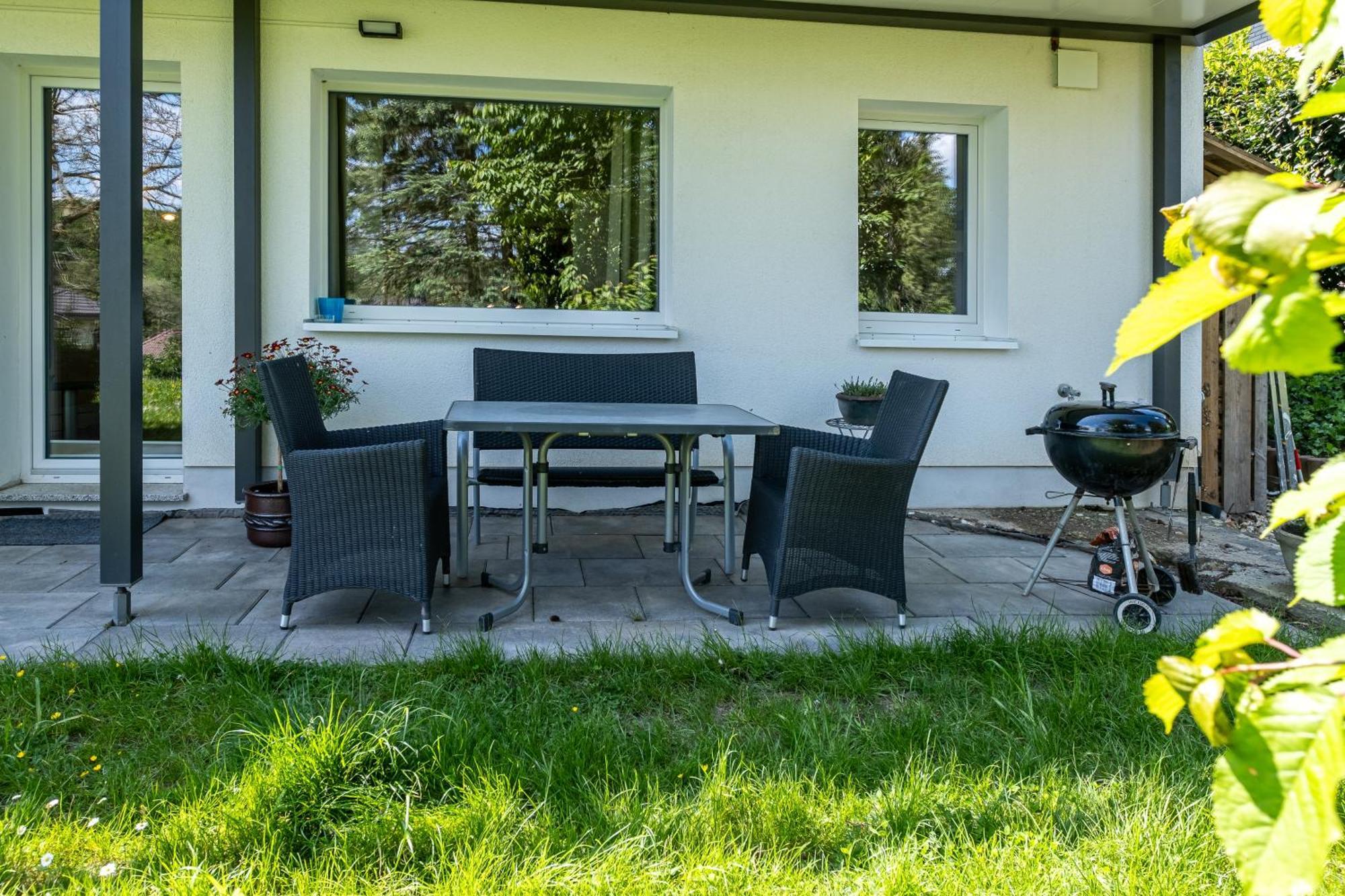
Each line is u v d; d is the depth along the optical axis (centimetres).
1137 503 604
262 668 275
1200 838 193
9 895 172
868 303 594
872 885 179
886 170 592
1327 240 47
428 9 524
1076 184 584
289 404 345
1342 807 192
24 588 377
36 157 538
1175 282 51
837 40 557
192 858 182
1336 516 65
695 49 546
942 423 582
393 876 181
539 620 347
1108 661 295
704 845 192
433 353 540
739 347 563
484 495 554
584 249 569
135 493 335
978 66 570
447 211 557
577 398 483
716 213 556
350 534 329
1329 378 678
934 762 232
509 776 216
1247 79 1117
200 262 520
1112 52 581
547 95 555
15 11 501
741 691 278
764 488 387
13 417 541
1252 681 63
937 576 428
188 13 511
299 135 521
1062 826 202
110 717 245
